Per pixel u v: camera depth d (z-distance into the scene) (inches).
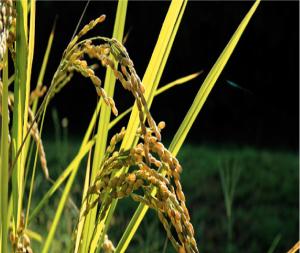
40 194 240.2
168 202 52.0
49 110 553.3
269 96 549.6
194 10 550.9
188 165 410.6
